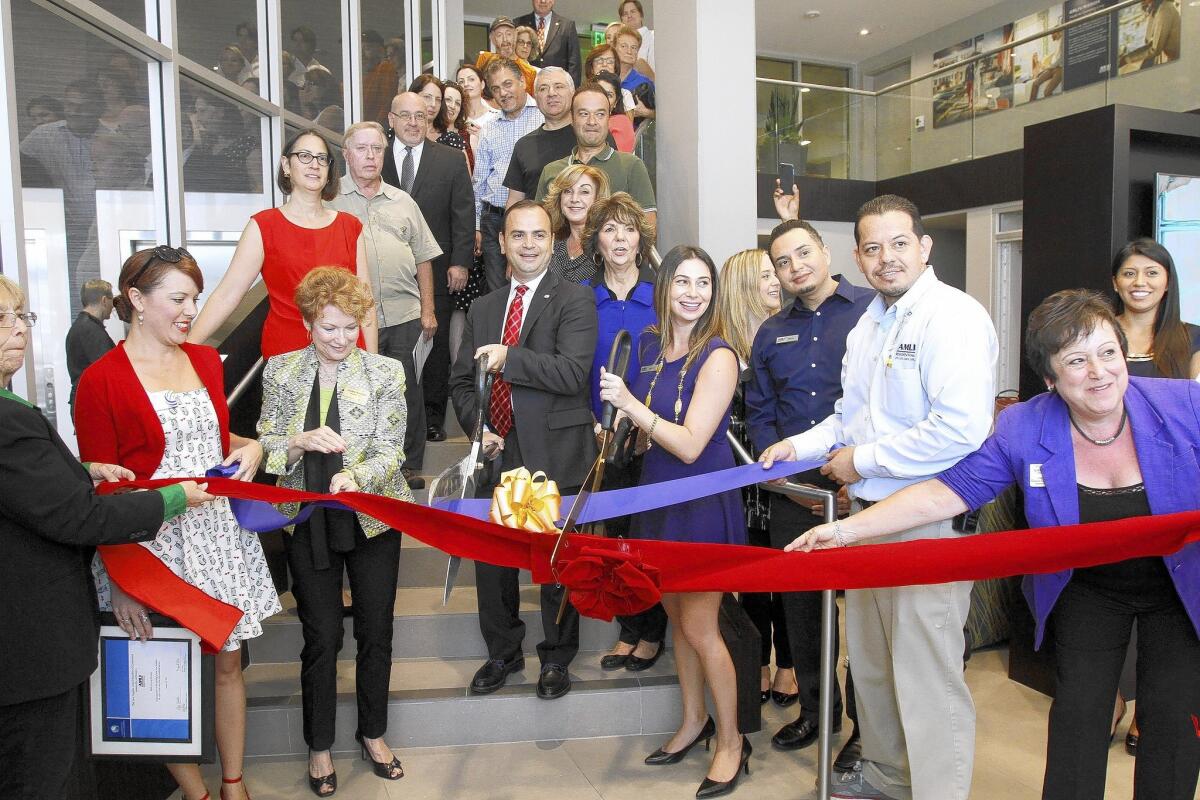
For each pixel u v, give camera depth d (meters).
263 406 2.55
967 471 1.98
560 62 6.75
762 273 3.08
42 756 1.69
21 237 2.59
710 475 2.29
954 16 13.65
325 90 5.68
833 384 2.72
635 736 2.95
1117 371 1.75
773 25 14.03
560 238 3.44
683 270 2.42
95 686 1.99
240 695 2.37
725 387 2.37
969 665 3.72
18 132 2.69
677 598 2.64
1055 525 1.90
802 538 2.01
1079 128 3.37
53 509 1.62
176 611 1.95
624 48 6.26
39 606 1.65
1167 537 1.71
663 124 4.55
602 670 3.10
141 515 1.79
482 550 2.06
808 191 10.44
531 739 2.91
